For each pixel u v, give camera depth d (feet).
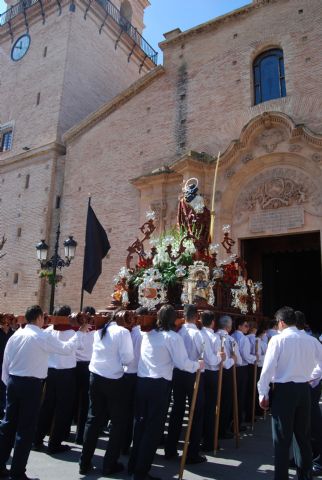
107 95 87.15
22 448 15.87
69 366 20.72
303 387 15.08
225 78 57.88
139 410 16.87
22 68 85.30
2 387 25.77
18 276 71.77
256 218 50.80
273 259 65.16
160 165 60.49
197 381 17.49
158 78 64.90
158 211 57.16
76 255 65.41
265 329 31.42
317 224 46.24
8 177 79.36
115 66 90.58
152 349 16.94
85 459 17.29
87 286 34.50
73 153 71.51
